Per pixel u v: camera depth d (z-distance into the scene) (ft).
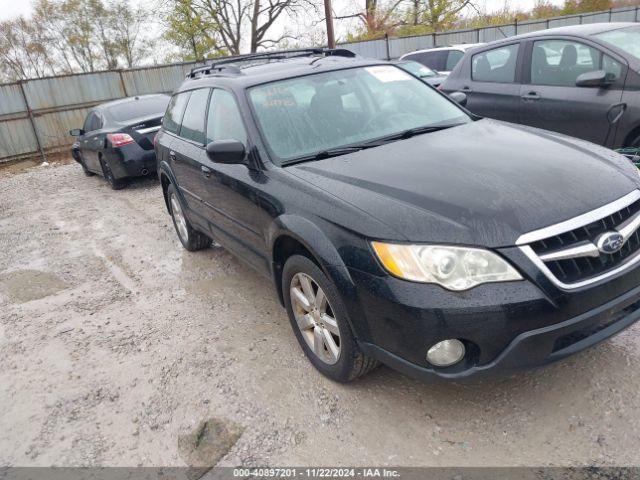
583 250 7.59
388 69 13.64
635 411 8.24
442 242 7.44
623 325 8.21
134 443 9.08
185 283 15.62
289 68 13.20
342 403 9.30
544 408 8.57
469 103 21.66
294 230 9.19
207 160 13.33
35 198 31.68
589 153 9.80
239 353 11.34
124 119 30.30
